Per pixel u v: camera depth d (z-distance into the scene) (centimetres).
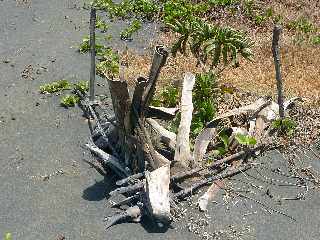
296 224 795
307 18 1375
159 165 809
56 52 1186
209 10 1391
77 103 1014
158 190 764
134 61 1152
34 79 1084
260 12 1383
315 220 804
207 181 837
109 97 1037
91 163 873
